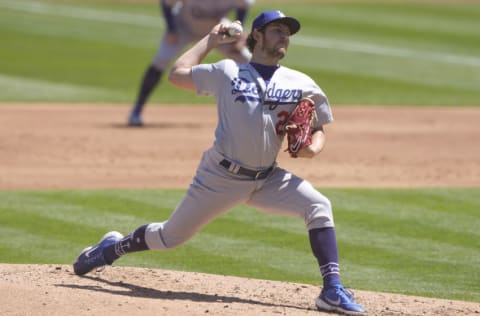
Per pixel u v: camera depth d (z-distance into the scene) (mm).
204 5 56500
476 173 45719
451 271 29438
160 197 39219
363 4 116188
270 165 23094
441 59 88625
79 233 33469
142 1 118375
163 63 57094
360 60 87000
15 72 77188
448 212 37500
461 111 65688
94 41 93312
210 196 23109
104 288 24547
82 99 67250
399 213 37156
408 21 106938
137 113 57688
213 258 30641
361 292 26031
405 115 63625
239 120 22500
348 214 36812
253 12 109375
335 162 47844
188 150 50281
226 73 22719
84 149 49875
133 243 24484
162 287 25266
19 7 111875
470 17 109875
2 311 20625
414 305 24453
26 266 27406
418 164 47688
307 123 22438
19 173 43781
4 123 57188
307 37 97688
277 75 22766
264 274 28766
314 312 22531
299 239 33219
